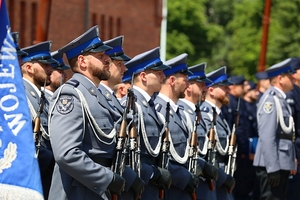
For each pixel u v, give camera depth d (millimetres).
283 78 21594
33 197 9320
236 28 114688
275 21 100750
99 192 11852
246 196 25547
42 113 14797
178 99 17406
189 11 114438
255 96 27000
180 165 15930
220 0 166750
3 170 9375
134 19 54781
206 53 119000
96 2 50250
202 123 17812
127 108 13031
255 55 109438
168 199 15883
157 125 15133
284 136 21047
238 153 25250
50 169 14414
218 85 19953
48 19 23969
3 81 9391
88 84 12500
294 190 22812
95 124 12164
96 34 12672
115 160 12516
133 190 13375
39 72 15453
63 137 11703
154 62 15273
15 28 41906
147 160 14750
